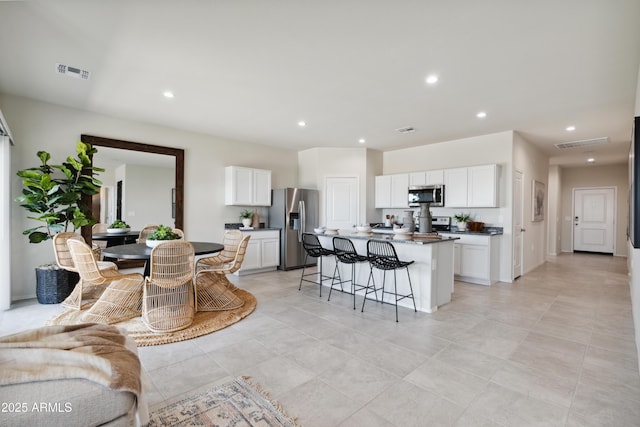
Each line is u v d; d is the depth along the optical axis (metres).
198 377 2.17
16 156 3.82
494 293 4.45
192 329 2.97
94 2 2.07
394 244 3.94
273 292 4.43
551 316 3.46
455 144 5.86
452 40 2.51
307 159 6.84
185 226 5.32
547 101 3.79
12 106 3.79
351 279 4.40
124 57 2.83
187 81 3.32
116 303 3.21
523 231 5.75
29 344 1.22
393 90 3.52
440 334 2.95
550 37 2.44
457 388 2.06
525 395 1.98
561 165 8.72
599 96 3.62
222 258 4.38
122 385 1.15
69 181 3.87
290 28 2.37
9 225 3.62
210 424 1.69
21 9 2.14
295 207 6.14
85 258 2.91
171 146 5.14
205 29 2.38
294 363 2.38
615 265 6.86
